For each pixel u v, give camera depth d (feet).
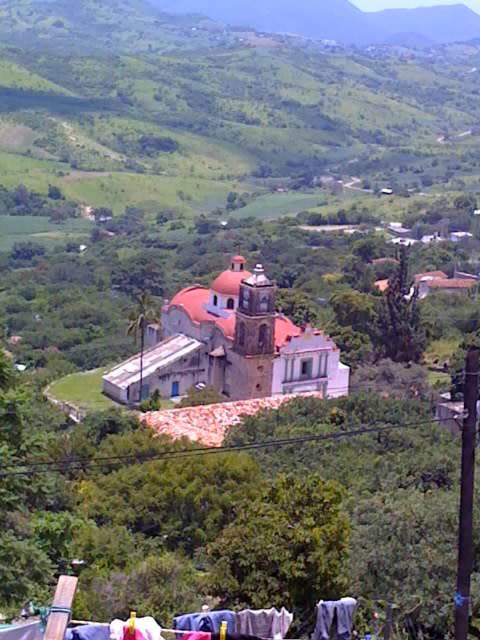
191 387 278.26
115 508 146.41
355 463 163.43
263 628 70.85
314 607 106.63
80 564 118.21
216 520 146.10
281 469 166.50
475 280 465.47
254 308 265.75
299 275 511.81
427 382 281.95
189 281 539.70
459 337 346.54
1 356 107.76
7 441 102.42
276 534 109.29
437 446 179.32
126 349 375.04
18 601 94.48
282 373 271.28
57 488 140.36
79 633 59.57
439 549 104.99
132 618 59.47
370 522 113.29
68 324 450.30
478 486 112.78
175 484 147.95
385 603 92.17
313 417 211.82
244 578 109.29
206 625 69.67
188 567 119.85
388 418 211.61
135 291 529.86
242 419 209.56
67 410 262.06
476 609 100.37
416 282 429.79
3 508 98.63
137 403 273.13
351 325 333.01
